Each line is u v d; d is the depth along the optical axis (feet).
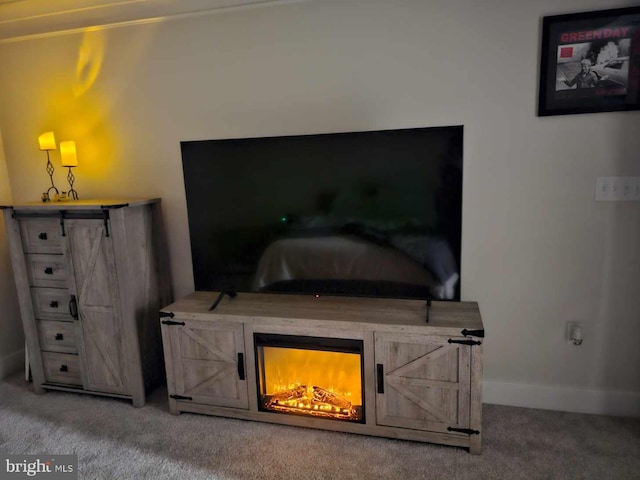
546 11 6.57
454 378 6.23
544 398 7.50
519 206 7.14
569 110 6.68
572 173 6.87
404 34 7.15
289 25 7.64
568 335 7.29
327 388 7.34
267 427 7.16
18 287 8.29
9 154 9.61
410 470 6.03
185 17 8.10
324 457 6.35
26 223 8.07
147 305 8.20
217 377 7.29
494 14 6.77
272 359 7.36
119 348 7.91
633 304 6.97
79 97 8.94
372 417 6.70
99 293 7.83
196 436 6.98
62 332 8.27
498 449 6.41
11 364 9.53
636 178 6.63
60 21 8.68
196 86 8.27
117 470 6.22
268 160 7.07
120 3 8.22
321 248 7.09
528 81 6.80
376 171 6.64
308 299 7.64
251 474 6.05
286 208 7.14
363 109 7.52
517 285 7.36
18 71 9.20
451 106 7.14
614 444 6.46
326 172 6.86
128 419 7.55
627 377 7.17
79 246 7.78
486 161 7.14
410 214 6.62
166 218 8.86
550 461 6.13
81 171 9.19
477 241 7.39
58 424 7.43
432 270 6.68
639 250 6.81
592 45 6.46
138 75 8.55
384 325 6.35
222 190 7.38
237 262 7.54
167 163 8.68
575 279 7.13
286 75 7.78
